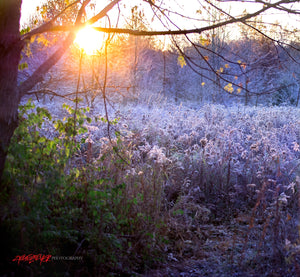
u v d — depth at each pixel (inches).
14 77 125.2
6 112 121.9
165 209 189.9
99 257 131.7
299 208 187.5
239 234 182.2
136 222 155.3
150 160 212.1
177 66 802.8
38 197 120.9
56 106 419.2
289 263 138.7
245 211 210.2
